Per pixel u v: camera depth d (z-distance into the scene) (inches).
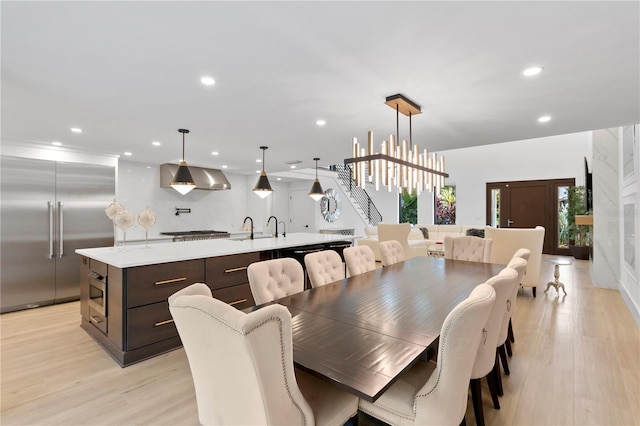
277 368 42.7
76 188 183.8
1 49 72.8
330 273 110.0
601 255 201.9
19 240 163.0
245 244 157.5
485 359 68.0
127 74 86.8
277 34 68.0
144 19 62.2
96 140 163.0
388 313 73.4
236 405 45.9
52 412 80.0
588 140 317.1
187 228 265.0
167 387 91.2
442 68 83.9
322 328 64.5
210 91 99.2
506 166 358.6
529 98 105.3
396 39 69.9
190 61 80.0
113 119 127.4
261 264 86.7
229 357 43.1
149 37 68.8
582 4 57.9
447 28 65.7
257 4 58.0
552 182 335.9
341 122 132.3
